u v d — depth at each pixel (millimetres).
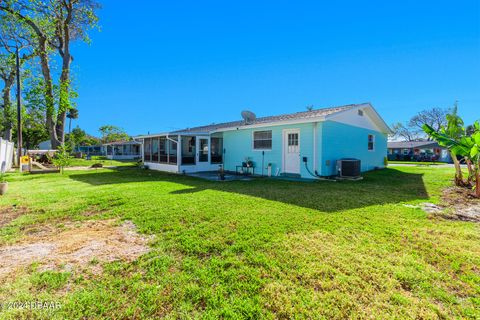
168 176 10531
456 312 1792
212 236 3193
